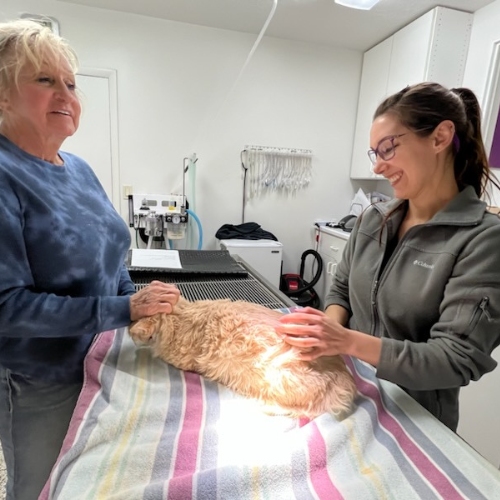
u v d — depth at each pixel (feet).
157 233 8.54
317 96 9.45
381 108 2.65
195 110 8.73
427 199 2.68
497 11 6.48
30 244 2.22
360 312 3.09
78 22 7.59
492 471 1.64
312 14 7.46
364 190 10.36
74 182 2.70
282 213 9.95
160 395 2.11
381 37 8.48
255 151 9.32
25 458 2.65
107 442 1.75
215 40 8.45
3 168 2.11
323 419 1.93
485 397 4.58
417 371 2.12
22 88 2.25
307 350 2.18
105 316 2.30
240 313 2.54
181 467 1.61
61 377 2.57
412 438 1.85
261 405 2.04
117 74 8.06
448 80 7.23
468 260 2.25
